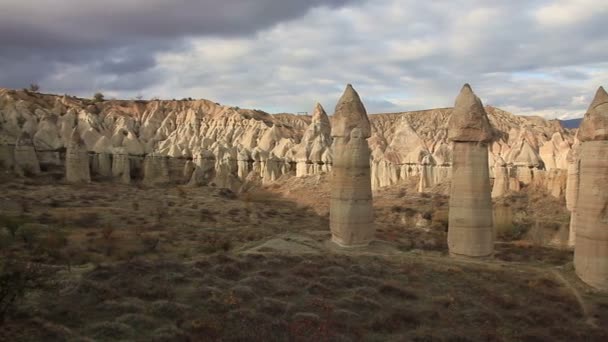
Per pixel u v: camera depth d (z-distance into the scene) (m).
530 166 60.94
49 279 17.16
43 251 25.80
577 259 23.33
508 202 54.66
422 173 64.62
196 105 131.12
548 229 45.53
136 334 13.80
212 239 33.25
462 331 16.52
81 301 15.92
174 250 29.86
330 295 19.41
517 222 47.72
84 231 34.06
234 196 68.38
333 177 29.12
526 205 53.22
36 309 14.38
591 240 22.56
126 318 14.65
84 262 24.80
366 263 24.61
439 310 18.58
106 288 17.17
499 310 19.19
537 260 32.03
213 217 46.25
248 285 19.30
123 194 57.38
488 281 22.64
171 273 20.22
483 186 25.47
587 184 22.81
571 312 19.69
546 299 20.81
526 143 69.00
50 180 63.44
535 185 57.72
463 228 25.69
